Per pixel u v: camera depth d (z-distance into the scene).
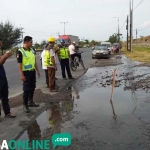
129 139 3.99
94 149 3.65
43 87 9.11
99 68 15.78
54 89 8.25
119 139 4.00
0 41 5.14
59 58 10.98
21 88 9.22
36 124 4.90
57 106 6.26
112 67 16.06
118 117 5.14
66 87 9.05
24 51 5.67
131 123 4.74
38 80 10.99
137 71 13.33
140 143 3.83
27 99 5.79
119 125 4.65
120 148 3.67
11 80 11.35
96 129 4.47
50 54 7.93
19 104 6.57
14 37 47.84
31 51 5.88
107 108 5.88
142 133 4.23
